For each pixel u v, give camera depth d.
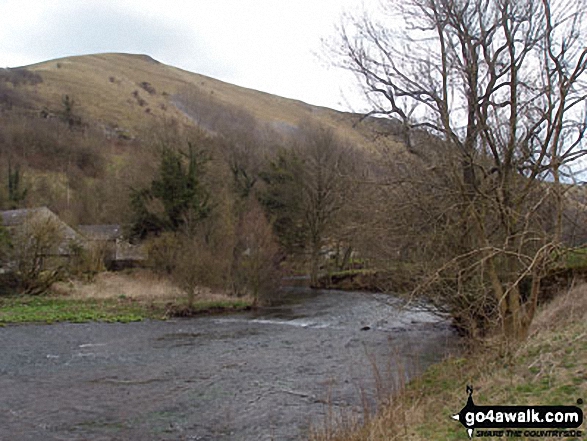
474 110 10.60
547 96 9.18
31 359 15.34
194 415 10.20
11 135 73.19
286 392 11.67
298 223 44.47
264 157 50.69
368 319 24.25
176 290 31.25
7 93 98.19
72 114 95.38
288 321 24.28
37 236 28.70
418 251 11.54
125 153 86.12
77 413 10.32
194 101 121.94
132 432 9.30
